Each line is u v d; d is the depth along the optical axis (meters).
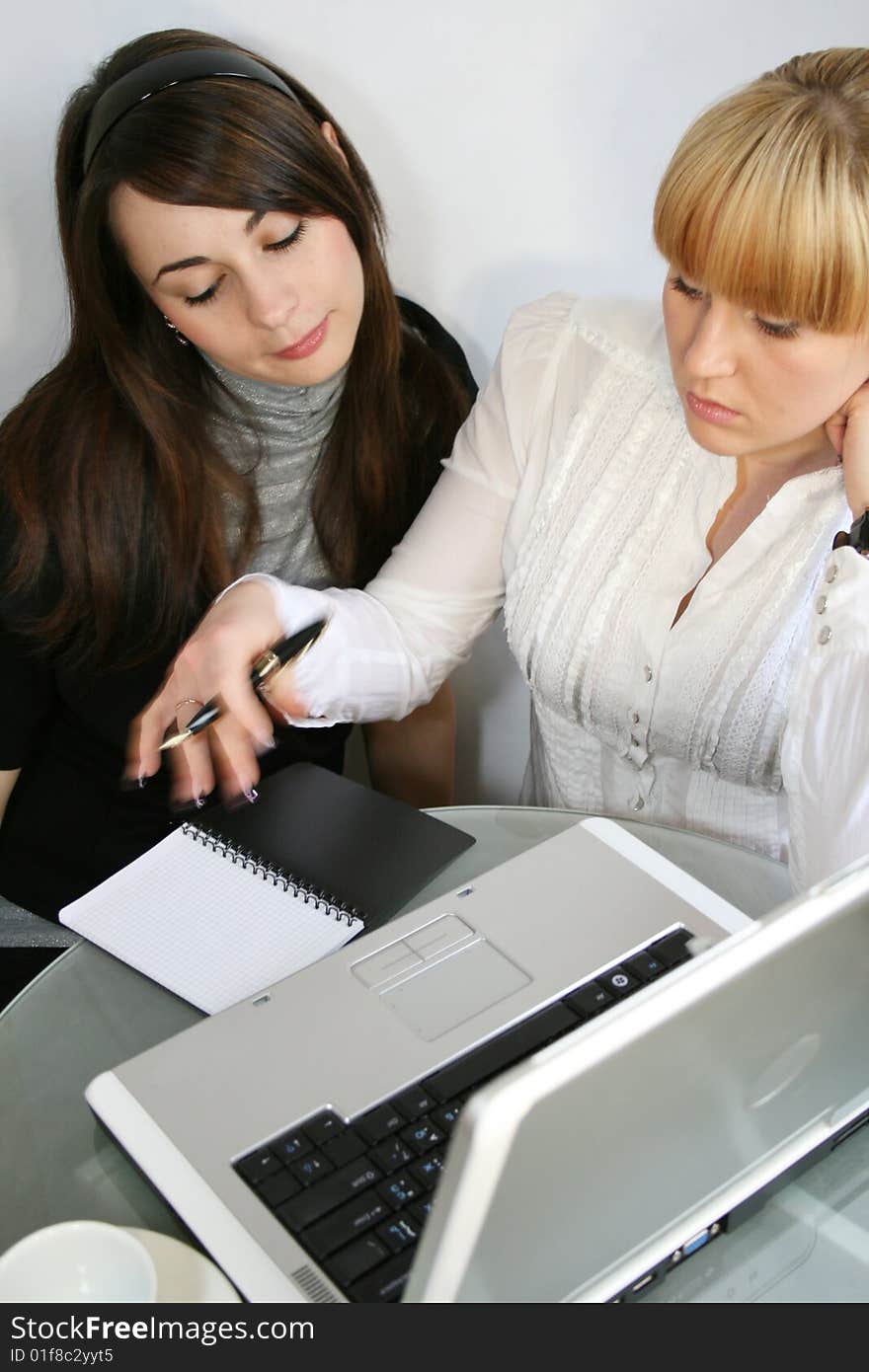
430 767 1.50
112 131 0.99
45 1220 0.69
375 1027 0.75
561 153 1.26
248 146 0.97
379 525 1.27
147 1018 0.81
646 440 1.06
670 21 1.18
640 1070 0.50
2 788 1.30
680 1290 0.65
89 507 1.14
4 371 1.37
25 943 1.27
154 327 1.14
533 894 0.85
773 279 0.76
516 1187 0.48
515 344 1.15
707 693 1.04
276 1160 0.67
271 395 1.17
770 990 0.54
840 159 0.73
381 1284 0.62
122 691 1.25
